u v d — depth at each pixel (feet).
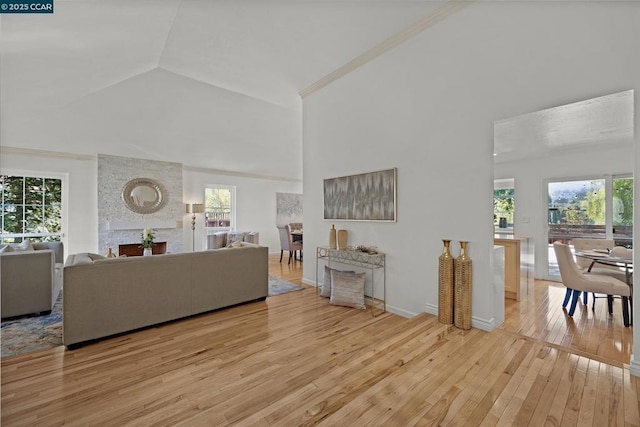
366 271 11.68
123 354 7.42
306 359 7.10
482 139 8.10
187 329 9.06
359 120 11.75
